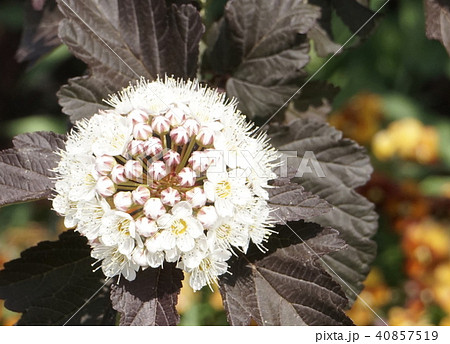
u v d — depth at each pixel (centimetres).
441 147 39
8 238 37
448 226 31
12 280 21
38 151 21
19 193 20
